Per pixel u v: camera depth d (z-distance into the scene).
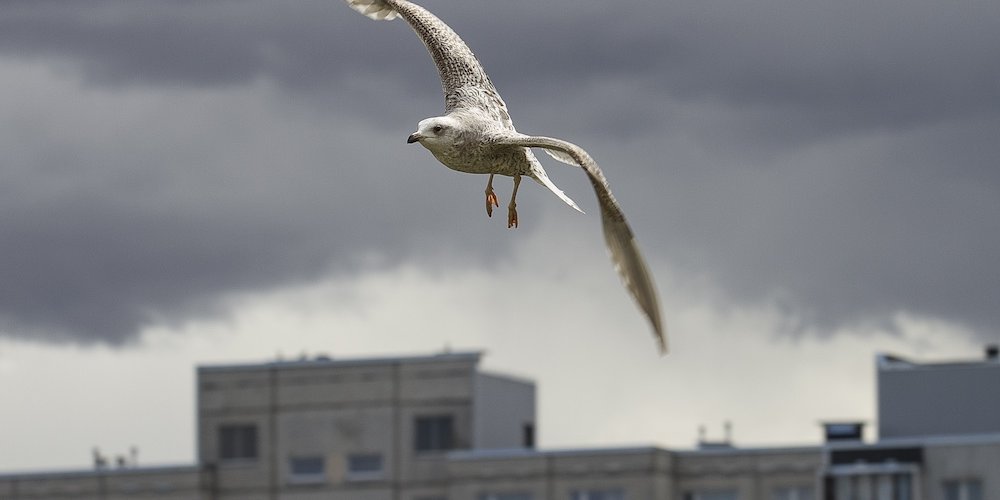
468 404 66.75
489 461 64.06
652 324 14.01
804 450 60.84
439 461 66.88
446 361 67.25
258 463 69.19
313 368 68.69
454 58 18.09
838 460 58.91
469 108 17.53
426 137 16.84
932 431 60.19
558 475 63.00
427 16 18.80
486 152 16.88
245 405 69.62
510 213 16.94
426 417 67.31
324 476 68.31
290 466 68.88
